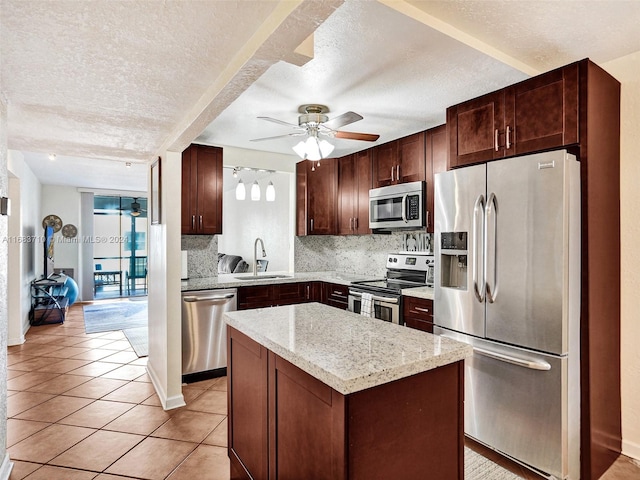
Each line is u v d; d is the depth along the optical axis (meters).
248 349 1.85
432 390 1.38
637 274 2.23
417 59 2.10
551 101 2.08
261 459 1.71
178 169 3.01
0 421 1.99
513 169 2.12
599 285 2.08
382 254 4.29
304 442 1.39
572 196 1.94
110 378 3.52
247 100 2.76
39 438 2.46
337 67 2.22
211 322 3.53
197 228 3.76
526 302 2.06
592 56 2.19
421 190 3.31
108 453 2.29
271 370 1.62
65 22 1.41
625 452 2.28
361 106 2.88
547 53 2.14
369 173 4.00
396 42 1.92
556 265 1.93
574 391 1.97
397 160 3.65
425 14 1.75
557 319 1.93
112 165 5.27
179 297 2.97
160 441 2.43
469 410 2.37
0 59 1.70
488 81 2.40
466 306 2.38
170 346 2.92
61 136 2.93
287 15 1.26
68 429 2.57
